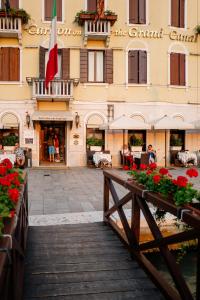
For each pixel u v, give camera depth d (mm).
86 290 4117
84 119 19828
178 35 20250
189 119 20609
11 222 3041
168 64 20109
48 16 19406
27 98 19359
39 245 5758
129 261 5043
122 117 18312
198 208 3598
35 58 19359
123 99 19969
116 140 19984
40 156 20125
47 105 19594
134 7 19844
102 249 5562
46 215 7934
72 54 19641
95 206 9117
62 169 18375
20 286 3756
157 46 20000
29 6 19266
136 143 19875
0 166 5266
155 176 4145
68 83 19047
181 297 3322
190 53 20516
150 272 4297
